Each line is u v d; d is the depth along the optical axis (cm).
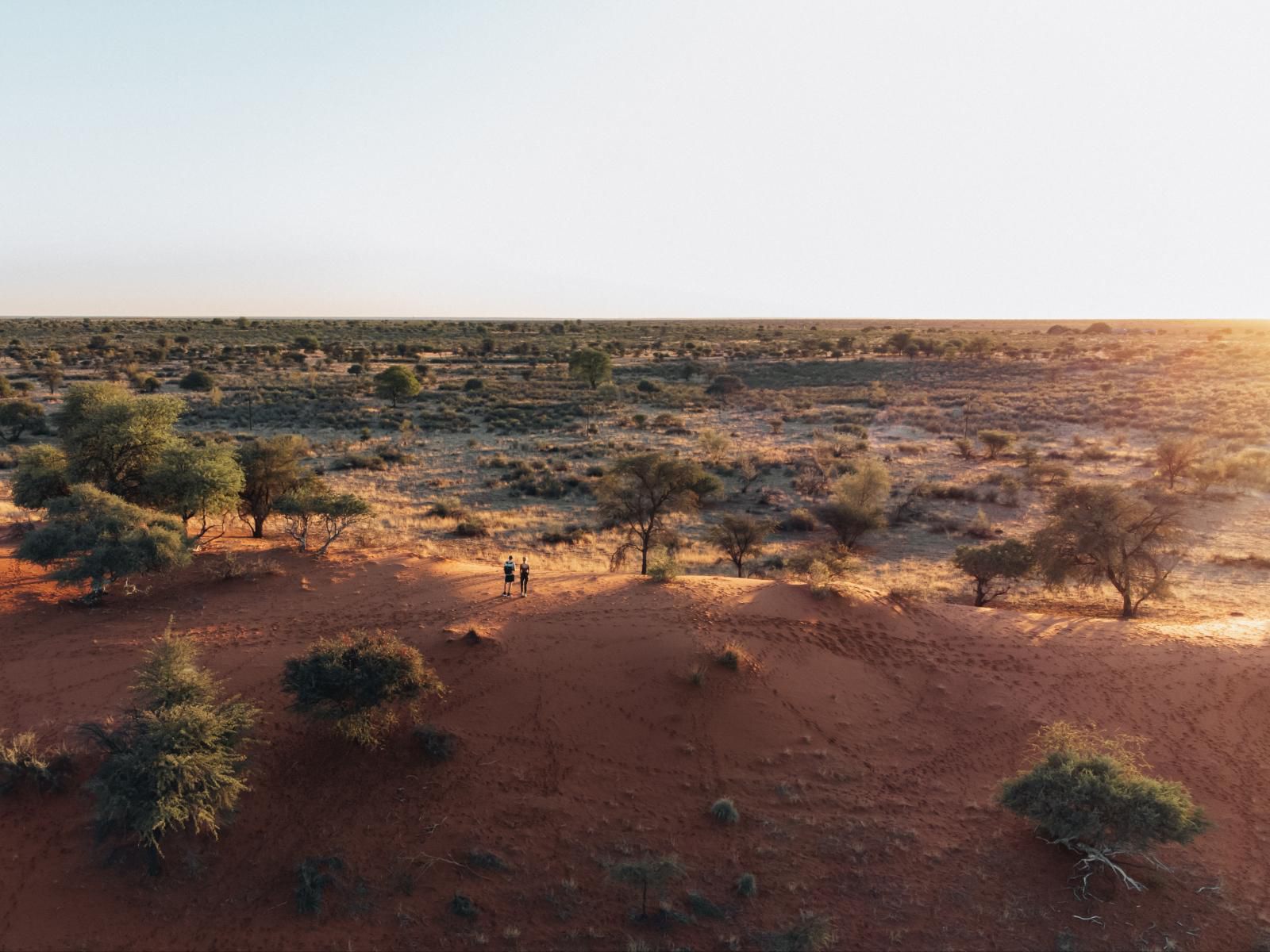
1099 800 1379
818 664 2005
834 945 1229
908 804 1578
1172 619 2705
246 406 7944
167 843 1310
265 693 1681
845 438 6688
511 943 1220
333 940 1205
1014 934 1262
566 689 1802
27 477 2731
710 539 3375
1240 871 1416
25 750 1405
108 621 2008
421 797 1491
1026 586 3203
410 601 2186
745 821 1505
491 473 5319
